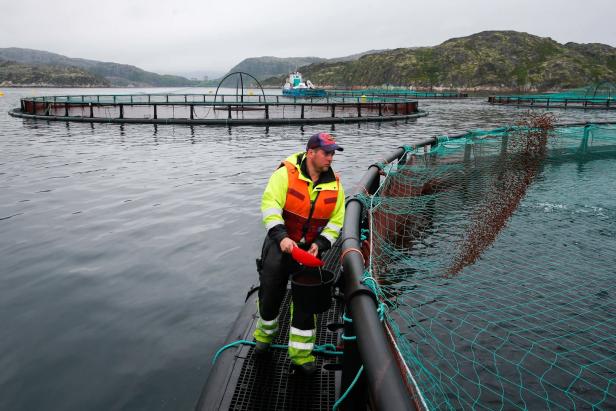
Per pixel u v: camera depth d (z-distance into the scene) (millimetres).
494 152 12250
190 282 6121
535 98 59406
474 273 6266
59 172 14125
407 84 190250
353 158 17578
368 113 44406
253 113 44062
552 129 13383
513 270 6367
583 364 4289
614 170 13266
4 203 10172
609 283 5977
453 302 5434
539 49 185875
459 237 7359
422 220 8000
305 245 3182
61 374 4059
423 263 6445
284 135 26594
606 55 182375
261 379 3365
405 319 5051
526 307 5312
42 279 6109
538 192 10742
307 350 3238
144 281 6125
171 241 7770
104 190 11648
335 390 3225
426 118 39406
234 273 6457
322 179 3033
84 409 3621
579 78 161250
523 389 3936
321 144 2869
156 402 3713
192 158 17406
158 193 11391
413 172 9180
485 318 5078
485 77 177125
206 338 4715
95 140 22953
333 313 4289
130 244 7574
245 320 4301
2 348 4445
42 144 21109
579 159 15180
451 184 10531
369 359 1817
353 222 3283
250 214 9555
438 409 3641
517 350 4496
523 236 7750
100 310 5273
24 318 5062
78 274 6297
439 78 186000
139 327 4902
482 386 3959
